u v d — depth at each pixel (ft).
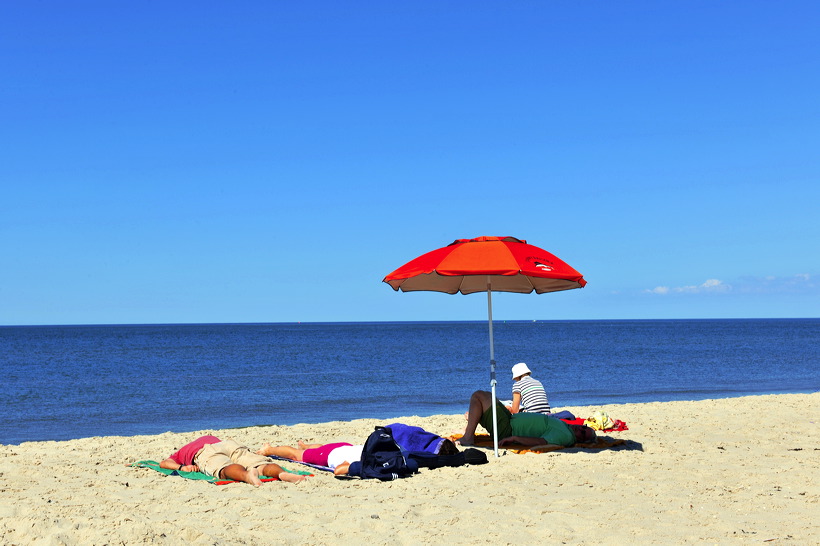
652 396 67.77
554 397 67.41
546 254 26.13
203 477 23.40
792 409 44.96
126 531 14.82
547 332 398.62
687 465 25.46
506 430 28.89
